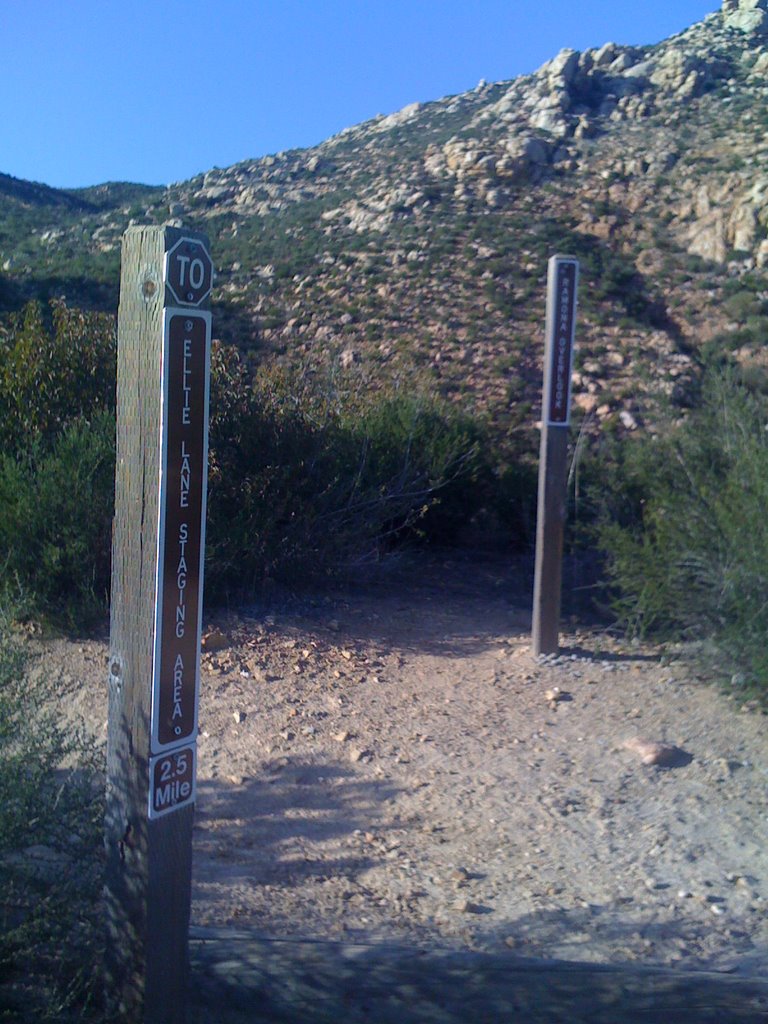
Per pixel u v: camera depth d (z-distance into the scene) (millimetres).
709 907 4637
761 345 23078
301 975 3740
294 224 36719
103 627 8039
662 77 44000
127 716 3252
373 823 5445
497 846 5195
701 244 30000
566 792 5754
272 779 5930
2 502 8180
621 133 39875
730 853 5121
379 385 15078
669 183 33906
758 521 7016
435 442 11844
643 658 7891
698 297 26812
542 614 7934
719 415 8617
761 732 6465
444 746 6359
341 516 10039
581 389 21531
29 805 3645
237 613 8727
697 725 6586
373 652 8102
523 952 4207
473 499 12453
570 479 10023
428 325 25781
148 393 3133
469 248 30594
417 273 29281
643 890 4777
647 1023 3596
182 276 3121
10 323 11156
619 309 26266
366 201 37062
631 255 30062
